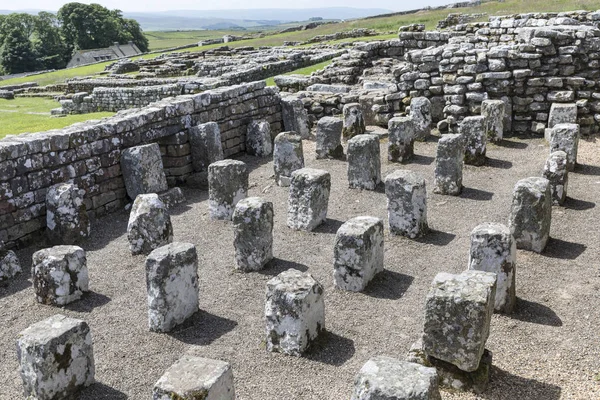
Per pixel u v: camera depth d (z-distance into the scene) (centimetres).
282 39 5041
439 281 686
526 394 650
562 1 3444
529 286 896
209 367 612
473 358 648
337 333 812
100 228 1277
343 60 2550
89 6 9138
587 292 866
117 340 832
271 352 779
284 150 1451
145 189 1366
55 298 939
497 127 1636
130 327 865
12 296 988
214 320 870
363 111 1947
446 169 1304
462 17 3362
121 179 1384
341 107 2045
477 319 636
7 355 813
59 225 1175
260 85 1866
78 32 9075
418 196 1084
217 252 1112
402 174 1112
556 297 859
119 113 1531
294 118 1933
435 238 1103
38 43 8669
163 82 3180
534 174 1400
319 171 1198
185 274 855
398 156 1559
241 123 1784
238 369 746
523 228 1004
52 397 695
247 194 1295
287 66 3384
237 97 1761
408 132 1554
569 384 662
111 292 981
